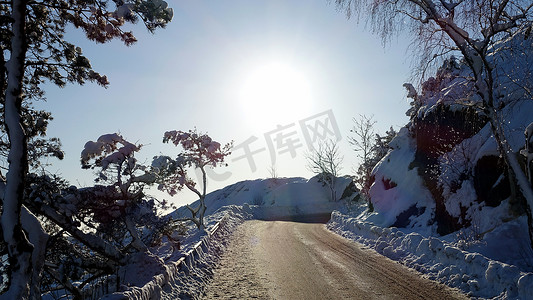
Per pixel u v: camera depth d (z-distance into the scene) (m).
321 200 50.72
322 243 16.05
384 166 21.86
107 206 10.50
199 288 8.84
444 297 7.30
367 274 9.62
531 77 7.15
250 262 12.19
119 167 10.64
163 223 13.73
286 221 31.34
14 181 5.79
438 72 8.05
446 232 12.98
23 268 5.60
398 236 13.52
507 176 10.59
